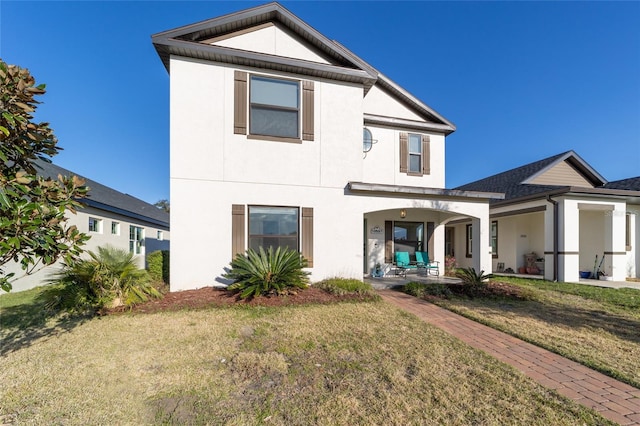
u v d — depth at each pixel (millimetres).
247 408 2633
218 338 4344
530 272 13016
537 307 6461
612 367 3498
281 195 8016
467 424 2426
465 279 8203
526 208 11844
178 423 2424
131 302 5828
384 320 5312
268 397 2809
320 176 8328
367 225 10898
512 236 13852
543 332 4762
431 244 11422
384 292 8055
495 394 2885
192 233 7363
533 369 3477
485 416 2529
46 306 5918
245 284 6691
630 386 3096
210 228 7480
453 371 3367
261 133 7961
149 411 2586
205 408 2635
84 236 3268
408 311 6027
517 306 6543
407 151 11180
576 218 10523
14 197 2732
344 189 8477
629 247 12062
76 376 3195
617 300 7156
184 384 3041
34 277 9820
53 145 3369
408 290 8000
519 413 2576
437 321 5418
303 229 8141
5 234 2582
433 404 2701
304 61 7980
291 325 4953
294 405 2676
